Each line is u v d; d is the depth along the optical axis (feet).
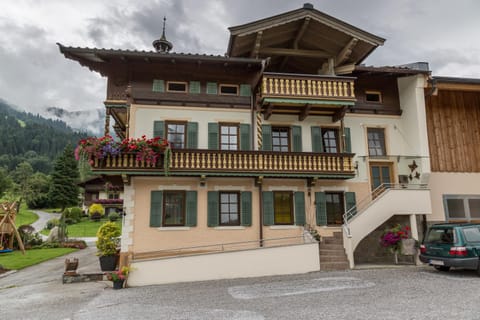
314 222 45.16
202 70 46.93
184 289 30.35
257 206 44.34
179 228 42.01
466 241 32.19
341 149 47.70
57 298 29.50
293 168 43.34
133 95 44.68
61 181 168.76
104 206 154.71
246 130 45.88
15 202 72.95
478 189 50.03
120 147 39.83
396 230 42.52
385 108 50.34
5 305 27.76
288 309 22.27
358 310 21.48
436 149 50.06
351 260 38.40
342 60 48.67
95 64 45.03
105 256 40.88
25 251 70.44
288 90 43.45
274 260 36.04
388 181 48.75
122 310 23.93
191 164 41.22
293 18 44.62
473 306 21.66
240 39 45.01
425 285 28.50
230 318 20.80
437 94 50.67
